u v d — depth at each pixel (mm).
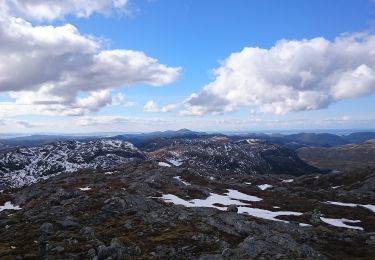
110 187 99438
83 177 125438
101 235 52250
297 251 45906
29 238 50375
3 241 49719
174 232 54688
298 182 163875
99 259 42031
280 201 99125
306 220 74062
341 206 93750
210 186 119875
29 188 103188
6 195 97312
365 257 49156
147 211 69125
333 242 56438
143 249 46469
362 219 78875
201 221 61844
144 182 106062
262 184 152875
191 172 137375
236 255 43875
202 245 48656
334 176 159125
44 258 41750
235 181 162750
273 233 52906
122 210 68250
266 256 43594
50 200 77500
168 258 43250
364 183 135000
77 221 60500
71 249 44688
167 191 98938
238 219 60938
